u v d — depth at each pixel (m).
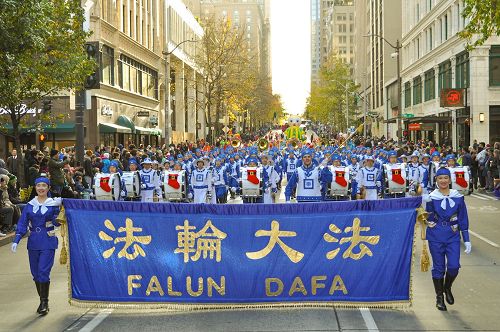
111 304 8.82
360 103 110.75
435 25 53.50
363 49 111.00
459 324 8.02
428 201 8.73
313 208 8.80
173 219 8.84
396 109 75.75
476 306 8.95
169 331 7.94
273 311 8.77
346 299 8.72
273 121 182.75
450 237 8.61
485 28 18.19
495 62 41.09
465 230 8.66
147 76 56.28
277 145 43.31
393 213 8.73
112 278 8.85
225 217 8.82
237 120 96.00
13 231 16.52
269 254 8.78
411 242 8.69
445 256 8.98
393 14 83.00
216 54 58.50
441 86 51.97
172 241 8.84
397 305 8.65
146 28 55.59
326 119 97.62
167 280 8.81
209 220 8.82
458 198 8.62
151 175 18.84
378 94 90.88
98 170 23.03
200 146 47.12
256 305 8.74
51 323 8.49
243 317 8.51
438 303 8.76
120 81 46.19
